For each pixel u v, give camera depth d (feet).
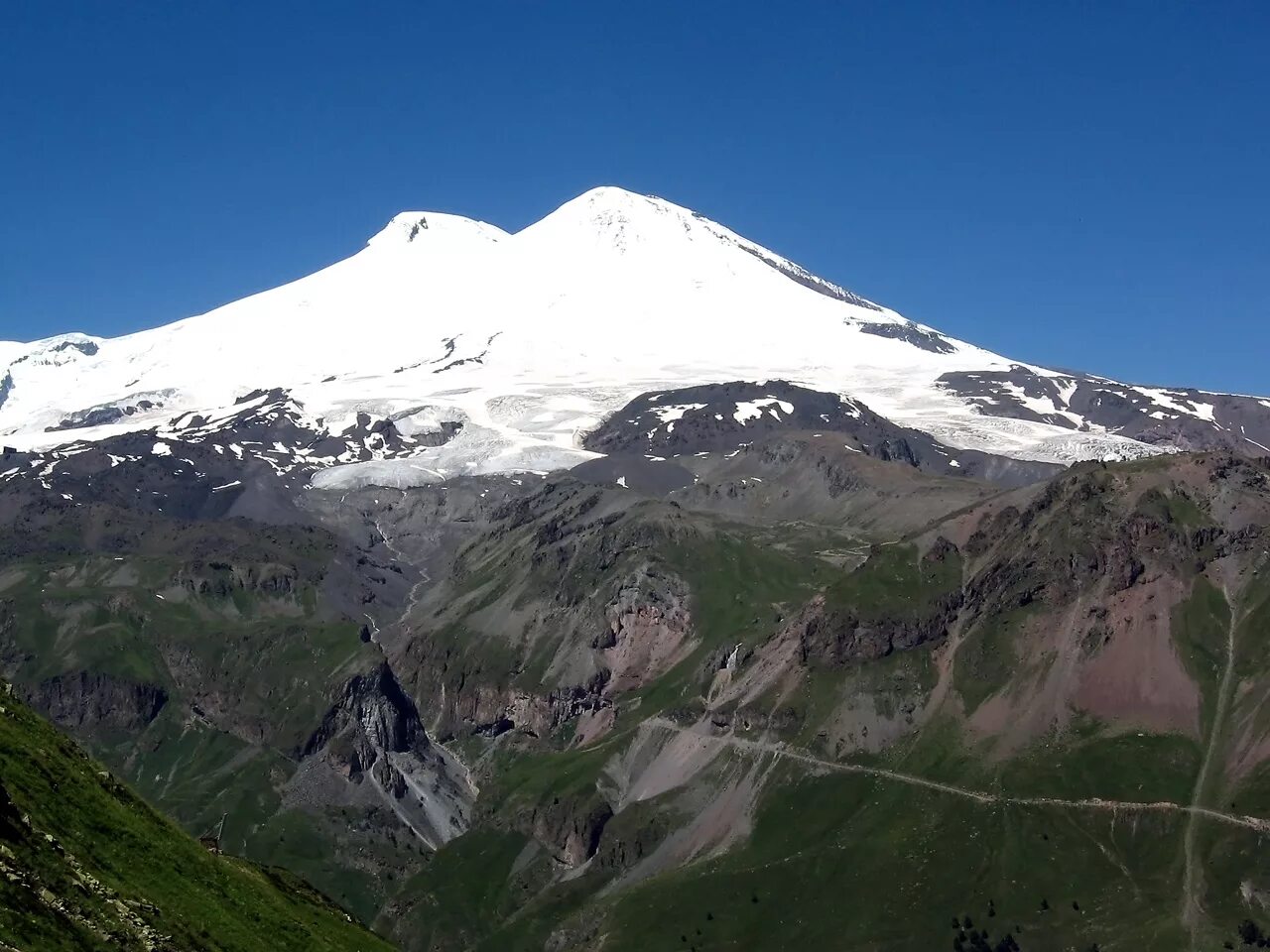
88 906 399.24
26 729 489.67
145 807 516.73
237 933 469.16
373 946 598.34
